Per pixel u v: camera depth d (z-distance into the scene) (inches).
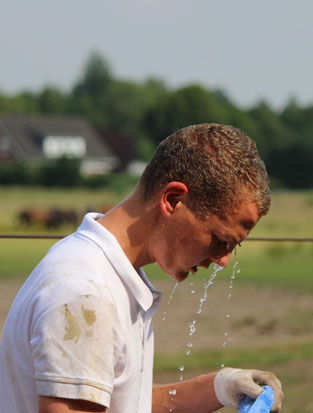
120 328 133.0
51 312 127.0
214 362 533.0
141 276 147.4
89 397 124.2
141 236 142.3
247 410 163.0
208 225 135.3
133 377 140.2
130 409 141.3
